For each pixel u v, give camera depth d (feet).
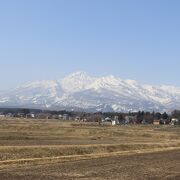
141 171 123.95
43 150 159.94
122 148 220.43
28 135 307.37
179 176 117.19
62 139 288.10
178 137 421.18
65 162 140.36
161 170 129.80
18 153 147.02
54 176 102.42
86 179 100.12
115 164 140.46
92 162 144.46
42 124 558.15
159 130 590.55
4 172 105.09
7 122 592.19
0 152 142.00
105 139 325.83
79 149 182.29
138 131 483.10
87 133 408.87
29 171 109.50
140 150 220.64
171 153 207.41
